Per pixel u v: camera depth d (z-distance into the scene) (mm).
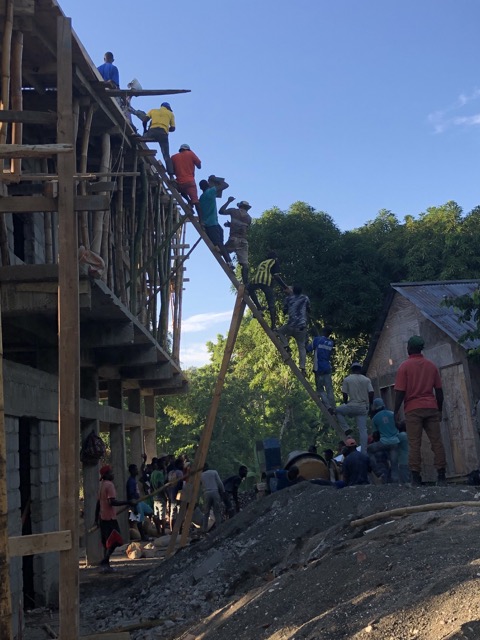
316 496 8938
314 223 26234
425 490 7938
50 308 9156
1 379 4887
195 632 6398
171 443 48281
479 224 25781
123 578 11656
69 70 6355
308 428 44594
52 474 10656
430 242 25766
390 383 19172
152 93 11172
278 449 12102
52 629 8406
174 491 18719
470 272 24953
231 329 11875
